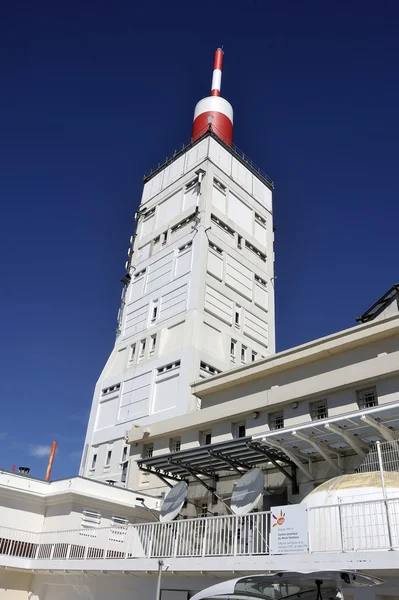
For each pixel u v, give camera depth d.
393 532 12.27
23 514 24.00
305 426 18.16
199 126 58.47
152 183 58.41
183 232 48.62
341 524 12.62
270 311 50.00
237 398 29.14
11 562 21.64
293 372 27.06
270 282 51.84
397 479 13.85
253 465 23.39
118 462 38.78
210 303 43.38
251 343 45.75
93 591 19.41
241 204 53.06
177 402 37.22
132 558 17.52
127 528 19.14
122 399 42.84
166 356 41.00
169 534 17.45
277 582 9.55
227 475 24.58
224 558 14.65
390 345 23.70
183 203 51.28
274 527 14.05
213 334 42.28
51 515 24.28
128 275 52.00
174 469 25.58
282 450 20.14
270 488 22.36
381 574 12.07
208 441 27.73
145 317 46.59
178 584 16.28
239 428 26.52
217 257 46.66
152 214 55.22
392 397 20.86
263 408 25.23
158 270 48.84
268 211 56.78
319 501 14.17
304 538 13.20
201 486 25.59
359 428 17.94
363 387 22.14
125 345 46.78
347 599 12.96
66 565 20.00
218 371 40.62
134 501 26.23
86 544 20.56
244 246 50.66
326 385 22.92
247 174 56.03
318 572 9.16
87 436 43.69
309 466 21.19
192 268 44.59
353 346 24.92
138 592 17.55
